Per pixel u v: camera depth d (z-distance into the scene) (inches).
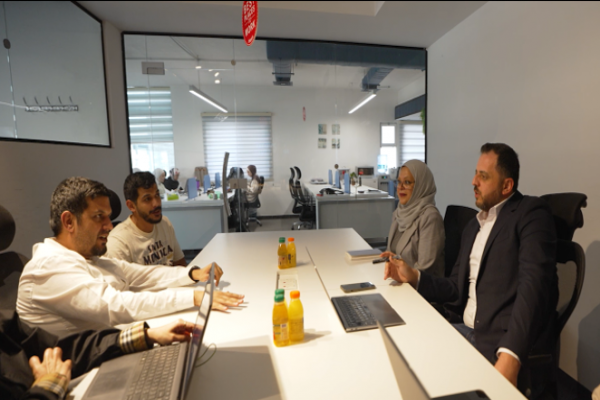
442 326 43.3
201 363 36.0
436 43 139.7
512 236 49.7
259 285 59.6
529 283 43.4
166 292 47.6
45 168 87.0
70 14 102.2
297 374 33.9
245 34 89.7
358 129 158.1
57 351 34.1
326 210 164.2
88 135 111.9
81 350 36.3
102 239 46.5
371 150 159.9
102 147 119.0
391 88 154.1
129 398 29.3
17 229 77.3
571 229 49.6
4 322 33.8
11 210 75.7
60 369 31.9
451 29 127.0
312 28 127.3
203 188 155.4
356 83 154.9
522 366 42.9
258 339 40.9
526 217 48.8
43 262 41.2
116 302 42.5
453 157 127.0
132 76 139.6
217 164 153.4
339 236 101.3
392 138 157.8
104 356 36.1
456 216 78.4
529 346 40.4
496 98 100.6
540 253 45.0
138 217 68.1
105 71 123.4
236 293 55.8
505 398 29.6
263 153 156.4
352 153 160.1
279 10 111.3
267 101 152.6
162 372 32.9
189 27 127.8
